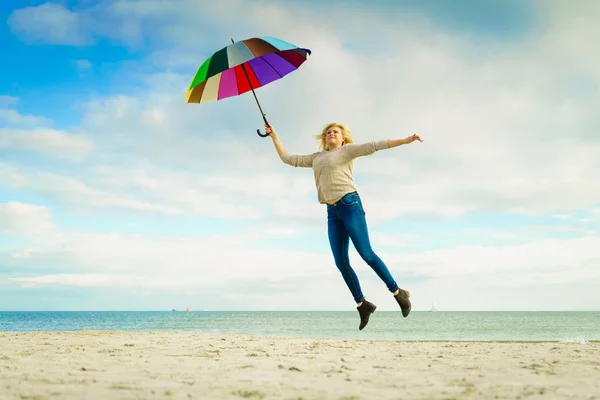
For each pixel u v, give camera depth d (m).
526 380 3.18
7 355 4.68
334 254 4.86
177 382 3.05
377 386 2.93
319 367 3.87
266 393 2.68
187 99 5.34
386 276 4.68
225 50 4.81
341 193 4.68
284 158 5.15
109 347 5.72
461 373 3.52
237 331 34.00
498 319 83.50
